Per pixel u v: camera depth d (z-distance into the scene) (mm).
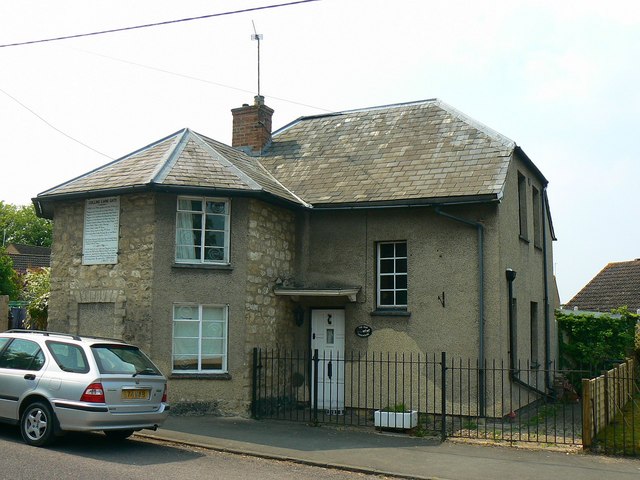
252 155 18094
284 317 15039
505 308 14031
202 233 13961
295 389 15188
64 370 9422
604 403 11727
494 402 12102
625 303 27078
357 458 9852
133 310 13531
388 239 14820
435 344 14031
